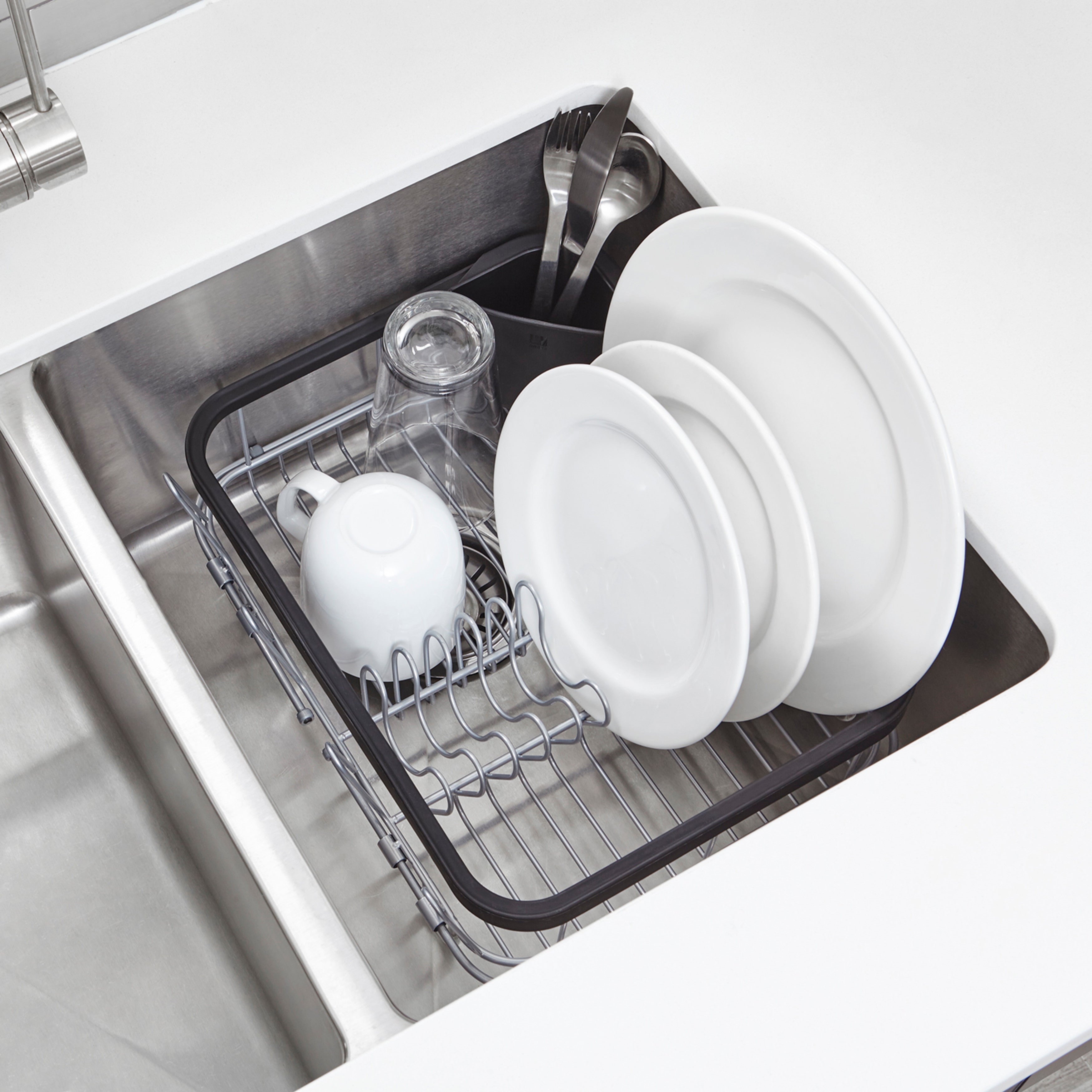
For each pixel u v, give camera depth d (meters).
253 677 0.93
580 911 0.67
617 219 0.91
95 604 0.78
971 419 0.78
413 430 0.89
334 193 0.85
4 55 0.88
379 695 0.91
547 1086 0.59
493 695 0.92
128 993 0.86
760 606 0.75
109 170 0.86
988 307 0.83
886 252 0.85
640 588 0.80
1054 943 0.63
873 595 0.75
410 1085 0.59
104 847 0.91
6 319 0.79
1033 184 0.88
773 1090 0.59
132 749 0.95
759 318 0.77
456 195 0.93
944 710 0.86
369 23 0.93
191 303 0.86
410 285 0.98
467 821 0.79
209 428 0.83
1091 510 0.75
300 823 0.87
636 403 0.70
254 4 0.94
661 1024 0.61
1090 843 0.66
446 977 0.83
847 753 0.73
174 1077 0.83
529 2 0.95
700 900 0.64
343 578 0.79
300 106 0.89
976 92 0.93
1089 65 0.95
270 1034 0.85
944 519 0.67
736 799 0.70
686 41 0.94
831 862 0.65
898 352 0.66
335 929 0.65
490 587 0.94
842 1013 0.61
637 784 0.90
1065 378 0.80
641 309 0.84
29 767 0.94
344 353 0.87
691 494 0.69
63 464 0.78
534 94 0.90
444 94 0.90
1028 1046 0.60
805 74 0.93
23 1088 0.82
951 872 0.65
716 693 0.71
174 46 0.92
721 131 0.89
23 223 0.83
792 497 0.67
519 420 0.83
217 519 0.85
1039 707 0.70
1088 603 0.72
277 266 0.88
